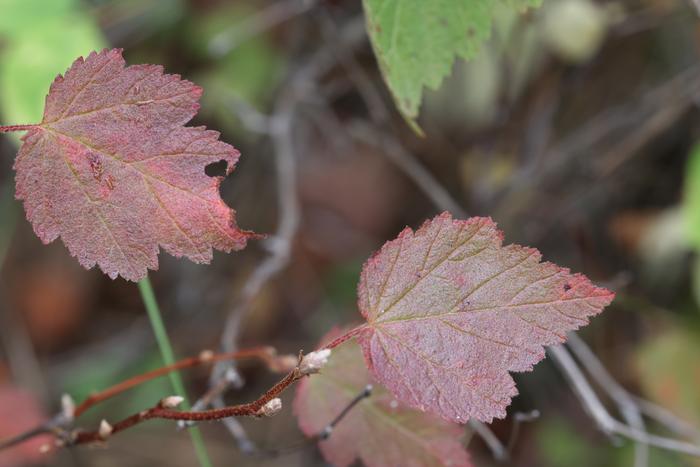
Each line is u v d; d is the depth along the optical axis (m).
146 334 0.89
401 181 0.94
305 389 0.46
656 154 0.80
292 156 0.75
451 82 0.75
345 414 0.45
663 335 0.77
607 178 0.79
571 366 0.55
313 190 0.94
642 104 0.73
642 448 0.57
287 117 0.74
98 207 0.39
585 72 0.74
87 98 0.40
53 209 0.40
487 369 0.39
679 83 0.71
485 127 0.77
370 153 0.96
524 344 0.39
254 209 0.89
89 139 0.40
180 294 0.89
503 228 0.80
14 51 0.56
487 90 0.75
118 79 0.40
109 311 0.94
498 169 0.79
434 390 0.39
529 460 0.79
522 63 0.72
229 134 0.84
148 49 0.83
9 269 0.94
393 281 0.40
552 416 0.80
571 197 0.79
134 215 0.39
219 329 0.87
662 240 0.79
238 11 0.83
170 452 0.82
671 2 0.70
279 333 0.88
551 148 0.82
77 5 0.63
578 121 0.82
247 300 0.62
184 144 0.39
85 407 0.48
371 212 0.94
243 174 0.87
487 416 0.39
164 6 0.81
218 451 0.82
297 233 0.91
